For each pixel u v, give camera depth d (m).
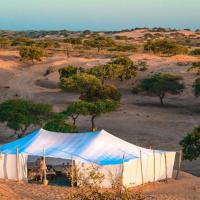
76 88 66.31
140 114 61.69
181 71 87.94
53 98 72.56
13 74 94.88
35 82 86.75
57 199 19.03
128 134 50.53
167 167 27.97
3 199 17.50
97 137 27.20
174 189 24.19
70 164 25.75
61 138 27.86
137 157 26.09
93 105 49.78
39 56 108.19
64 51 135.62
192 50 136.75
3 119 45.16
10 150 26.59
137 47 143.12
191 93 75.25
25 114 45.09
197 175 33.88
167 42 124.31
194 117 61.16
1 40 146.50
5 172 26.08
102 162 24.72
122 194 13.47
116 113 61.72
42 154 25.81
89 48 149.25
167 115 61.94
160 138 48.78
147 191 24.56
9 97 72.94
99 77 81.31
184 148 34.22
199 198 21.27
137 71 89.44
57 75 91.38
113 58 107.88
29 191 20.56
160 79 69.94
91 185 13.80
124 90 79.56
